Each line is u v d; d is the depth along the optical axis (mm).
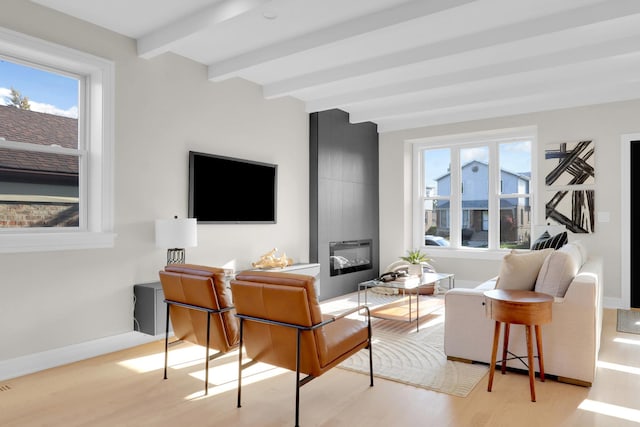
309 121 5543
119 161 3475
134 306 3553
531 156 5836
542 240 4848
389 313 3984
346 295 5844
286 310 2141
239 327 2494
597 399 2467
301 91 5035
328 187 5645
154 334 3387
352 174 6117
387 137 6688
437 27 3320
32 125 3131
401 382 2746
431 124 6203
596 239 5059
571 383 2686
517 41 3256
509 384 2693
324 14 3156
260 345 2361
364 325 2668
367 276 6398
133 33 3498
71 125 3354
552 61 3799
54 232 3223
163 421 2236
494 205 6109
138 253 3605
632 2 2826
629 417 2250
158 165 3768
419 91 4551
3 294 2834
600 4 2932
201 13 3141
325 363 2254
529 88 4691
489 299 2621
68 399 2506
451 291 3133
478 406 2395
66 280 3145
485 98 4965
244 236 4609
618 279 4938
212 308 2488
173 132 3900
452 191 6438
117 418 2270
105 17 3227
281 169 5105
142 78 3652
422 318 4453
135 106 3596
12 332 2871
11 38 2826
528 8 3014
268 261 4559
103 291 3359
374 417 2277
